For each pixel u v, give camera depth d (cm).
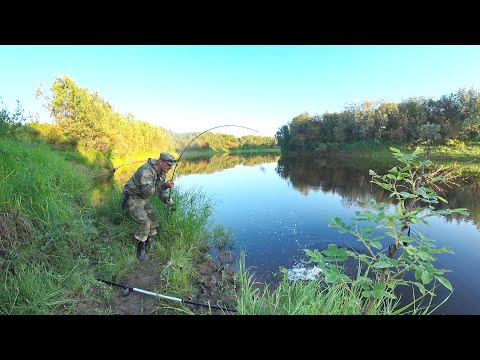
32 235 289
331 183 1208
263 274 390
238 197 909
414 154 181
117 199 471
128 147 2662
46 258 280
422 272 152
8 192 306
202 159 3494
